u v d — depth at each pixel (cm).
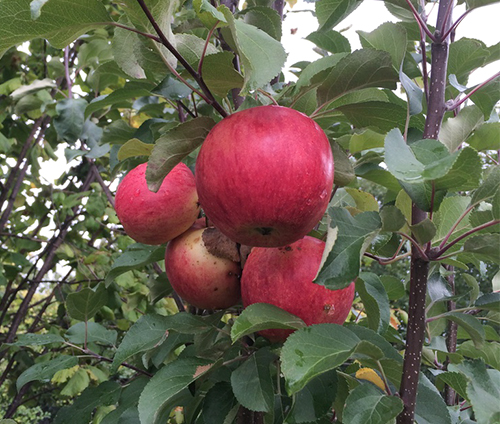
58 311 92
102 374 70
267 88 34
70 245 89
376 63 27
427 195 25
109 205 87
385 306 36
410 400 26
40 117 95
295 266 27
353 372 38
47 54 91
